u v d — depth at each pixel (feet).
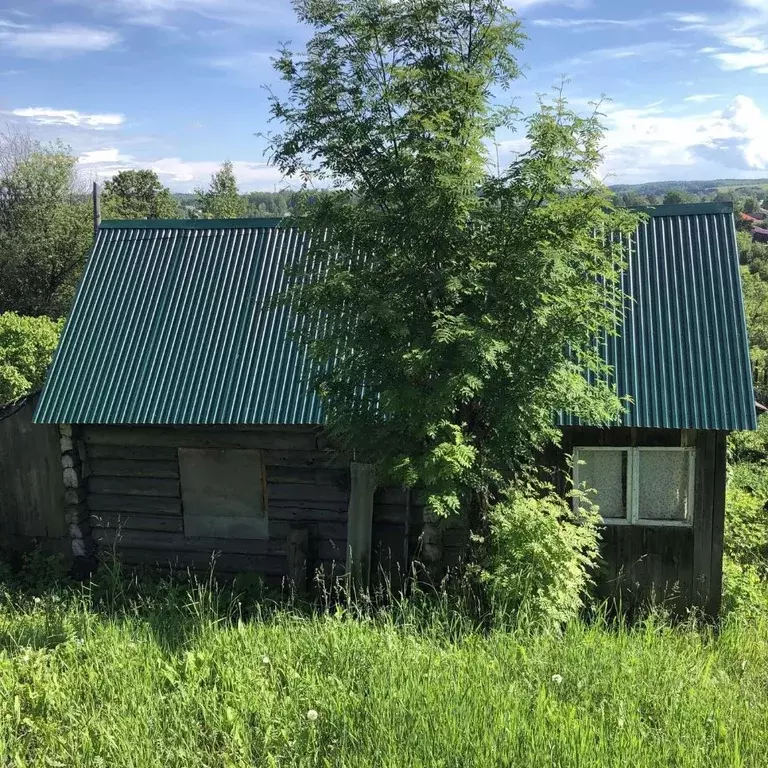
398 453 22.80
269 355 30.42
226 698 17.92
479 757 15.31
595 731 16.22
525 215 21.15
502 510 23.79
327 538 30.12
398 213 21.72
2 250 107.86
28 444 31.81
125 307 32.86
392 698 17.30
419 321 21.72
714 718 17.37
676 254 28.71
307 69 22.34
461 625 22.09
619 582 27.58
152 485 31.37
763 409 50.03
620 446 27.04
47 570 31.30
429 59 21.57
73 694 18.39
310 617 24.88
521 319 21.30
